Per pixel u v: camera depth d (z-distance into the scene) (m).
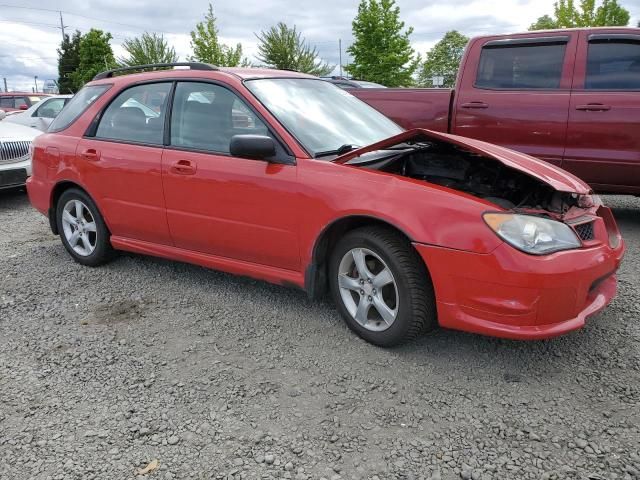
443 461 2.41
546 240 2.84
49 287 4.44
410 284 3.07
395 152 3.75
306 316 3.82
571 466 2.36
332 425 2.67
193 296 4.20
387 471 2.36
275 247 3.59
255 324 3.72
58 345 3.49
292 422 2.70
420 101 6.34
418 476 2.33
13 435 2.64
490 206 2.91
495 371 3.09
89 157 4.50
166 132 4.12
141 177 4.17
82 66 47.62
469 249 2.85
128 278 4.59
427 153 3.84
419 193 3.04
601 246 3.07
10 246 5.64
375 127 4.17
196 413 2.78
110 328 3.71
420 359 3.22
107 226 4.62
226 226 3.78
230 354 3.35
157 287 4.39
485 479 2.30
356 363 3.20
